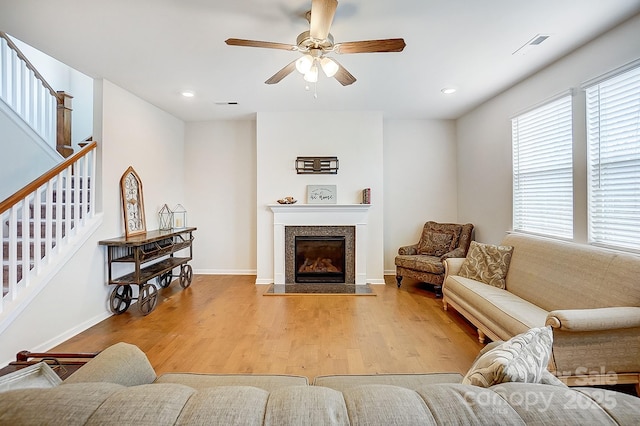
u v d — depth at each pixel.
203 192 5.32
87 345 2.77
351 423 0.66
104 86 3.40
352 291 4.35
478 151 4.51
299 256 4.84
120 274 3.65
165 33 2.49
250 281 4.91
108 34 2.50
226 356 2.57
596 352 1.88
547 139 3.18
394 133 5.25
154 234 3.96
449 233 4.68
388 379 1.39
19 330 2.46
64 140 3.99
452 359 2.52
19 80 3.48
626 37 2.31
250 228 5.31
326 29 1.94
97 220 3.29
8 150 3.27
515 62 3.02
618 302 2.03
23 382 0.98
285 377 1.40
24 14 2.21
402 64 3.06
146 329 3.12
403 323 3.26
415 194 5.28
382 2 2.09
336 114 4.75
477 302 2.78
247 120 5.25
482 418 0.66
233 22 2.34
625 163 2.38
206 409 0.68
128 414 0.66
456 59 2.95
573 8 2.17
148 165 4.26
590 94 2.65
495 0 2.08
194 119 5.16
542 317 2.26
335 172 4.75
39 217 2.67
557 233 3.06
